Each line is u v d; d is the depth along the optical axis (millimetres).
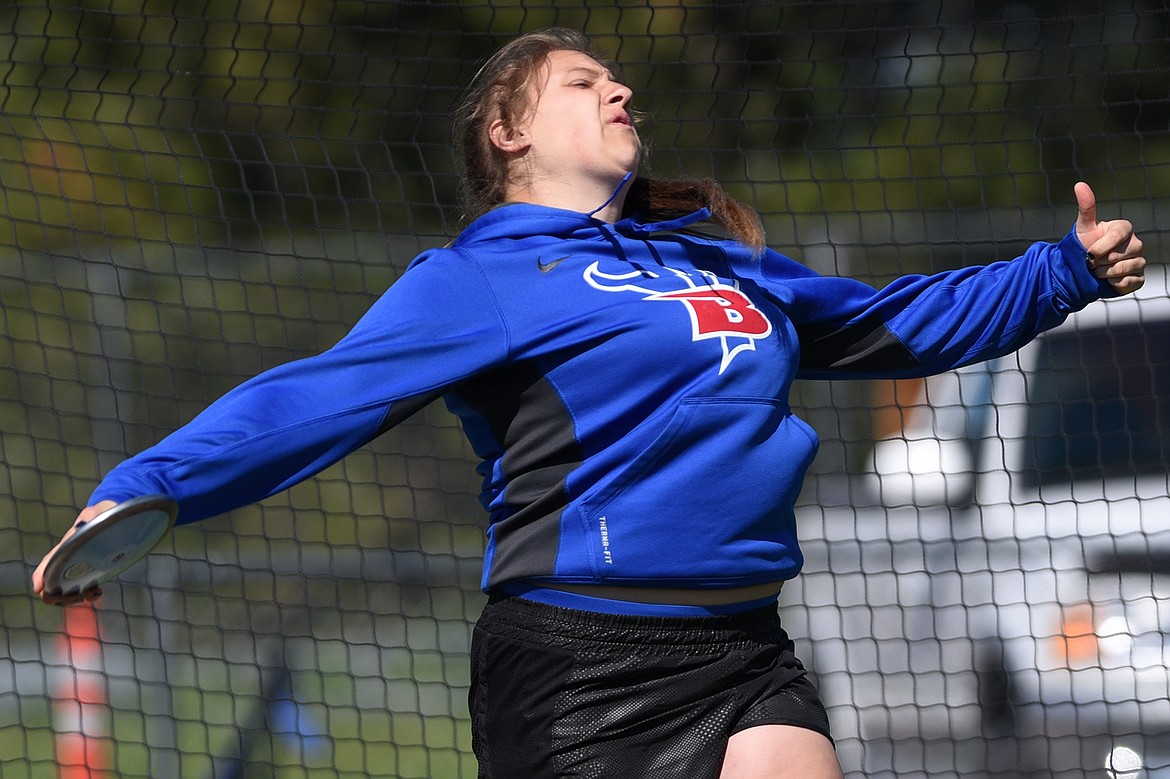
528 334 9516
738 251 10984
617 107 10859
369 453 32312
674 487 9391
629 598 9469
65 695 25500
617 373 9492
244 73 41344
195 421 8758
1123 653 19391
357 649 29438
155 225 38312
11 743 25344
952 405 21688
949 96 46344
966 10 46469
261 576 30500
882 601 21234
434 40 41344
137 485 8141
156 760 23625
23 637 29562
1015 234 30812
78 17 39406
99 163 37844
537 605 9570
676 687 9422
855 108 45594
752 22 43312
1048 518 21047
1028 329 11609
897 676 20625
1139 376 22578
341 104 41781
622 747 9406
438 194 40969
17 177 35812
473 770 24141
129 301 31344
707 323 9602
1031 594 20141
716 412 9469
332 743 20516
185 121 40594
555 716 9469
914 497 21469
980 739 19875
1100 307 22938
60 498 31297
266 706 21000
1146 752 18984
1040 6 46625
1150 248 30312
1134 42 23625
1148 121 46031
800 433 9938
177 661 26188
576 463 9531
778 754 9336
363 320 9570
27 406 23219
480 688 9969
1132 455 21203
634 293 9742
